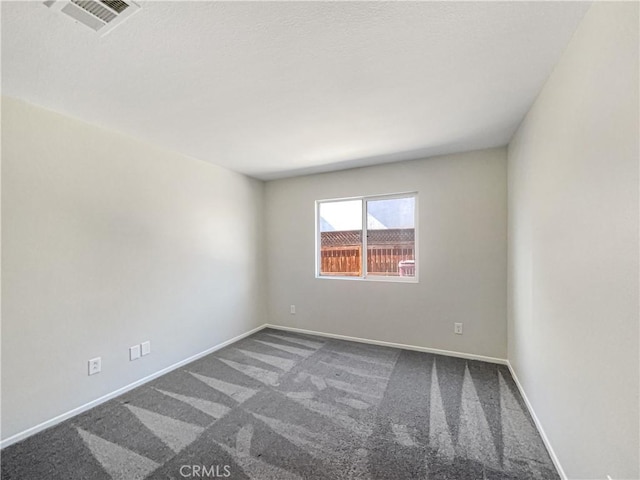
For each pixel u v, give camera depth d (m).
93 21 1.20
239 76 1.64
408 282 3.36
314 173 3.88
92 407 2.20
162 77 1.64
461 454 1.69
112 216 2.38
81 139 2.18
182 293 2.99
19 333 1.85
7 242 1.81
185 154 3.03
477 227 3.02
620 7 0.97
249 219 3.96
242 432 1.90
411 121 2.28
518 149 2.40
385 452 1.71
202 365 2.96
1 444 1.77
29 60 1.46
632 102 0.91
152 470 1.59
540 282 1.85
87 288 2.21
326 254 3.96
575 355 1.35
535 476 1.53
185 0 1.10
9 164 1.82
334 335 3.79
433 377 2.64
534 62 1.53
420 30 1.29
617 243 1.01
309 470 1.58
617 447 1.02
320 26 1.25
